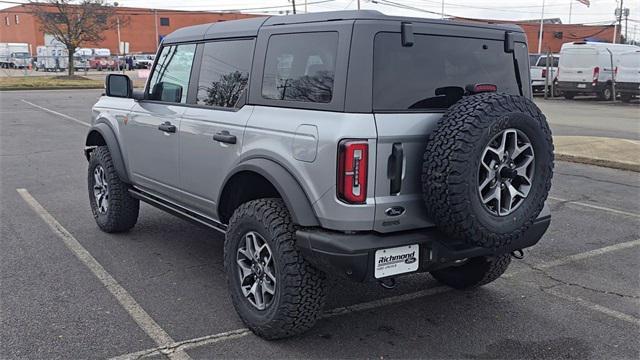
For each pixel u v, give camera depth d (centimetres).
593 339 384
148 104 511
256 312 372
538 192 344
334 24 337
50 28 4056
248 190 406
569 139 1220
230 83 415
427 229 346
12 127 1466
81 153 1090
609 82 2492
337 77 327
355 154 314
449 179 309
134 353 353
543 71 2748
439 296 452
